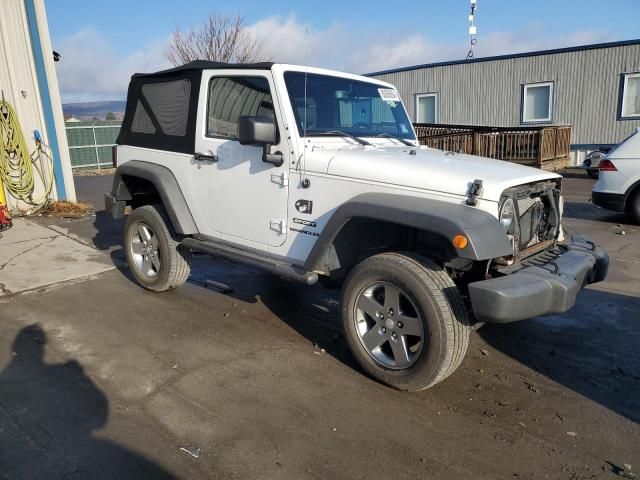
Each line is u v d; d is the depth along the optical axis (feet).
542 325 14.97
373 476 8.54
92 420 10.00
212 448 9.18
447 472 8.66
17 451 9.05
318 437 9.53
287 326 14.74
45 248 23.52
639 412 10.52
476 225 9.72
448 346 10.21
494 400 10.92
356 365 12.38
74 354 12.83
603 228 28.02
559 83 59.98
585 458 9.05
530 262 11.34
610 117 57.72
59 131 32.68
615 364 12.60
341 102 14.02
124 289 17.89
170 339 13.75
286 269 12.64
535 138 51.26
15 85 30.32
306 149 12.57
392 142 14.69
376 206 10.70
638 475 8.60
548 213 12.39
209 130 14.74
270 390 11.17
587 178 50.90
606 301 16.90
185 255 16.79
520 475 8.60
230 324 14.83
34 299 16.90
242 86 13.69
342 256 12.48
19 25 30.25
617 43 55.77
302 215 12.55
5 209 27.55
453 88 67.36
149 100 16.85
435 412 10.43
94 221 29.81
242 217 14.05
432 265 10.63
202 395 10.94
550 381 11.76
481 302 9.76
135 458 8.90
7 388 11.16
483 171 11.07
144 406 10.51
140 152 17.13
